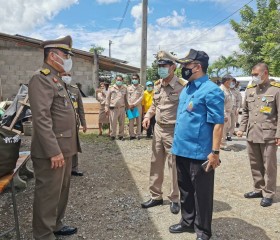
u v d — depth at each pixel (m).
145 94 9.08
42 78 2.68
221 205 4.11
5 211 3.85
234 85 8.62
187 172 3.15
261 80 4.05
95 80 13.55
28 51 13.25
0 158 2.76
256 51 23.61
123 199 4.28
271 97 4.02
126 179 5.20
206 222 2.98
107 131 9.77
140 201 4.23
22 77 13.31
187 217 3.31
